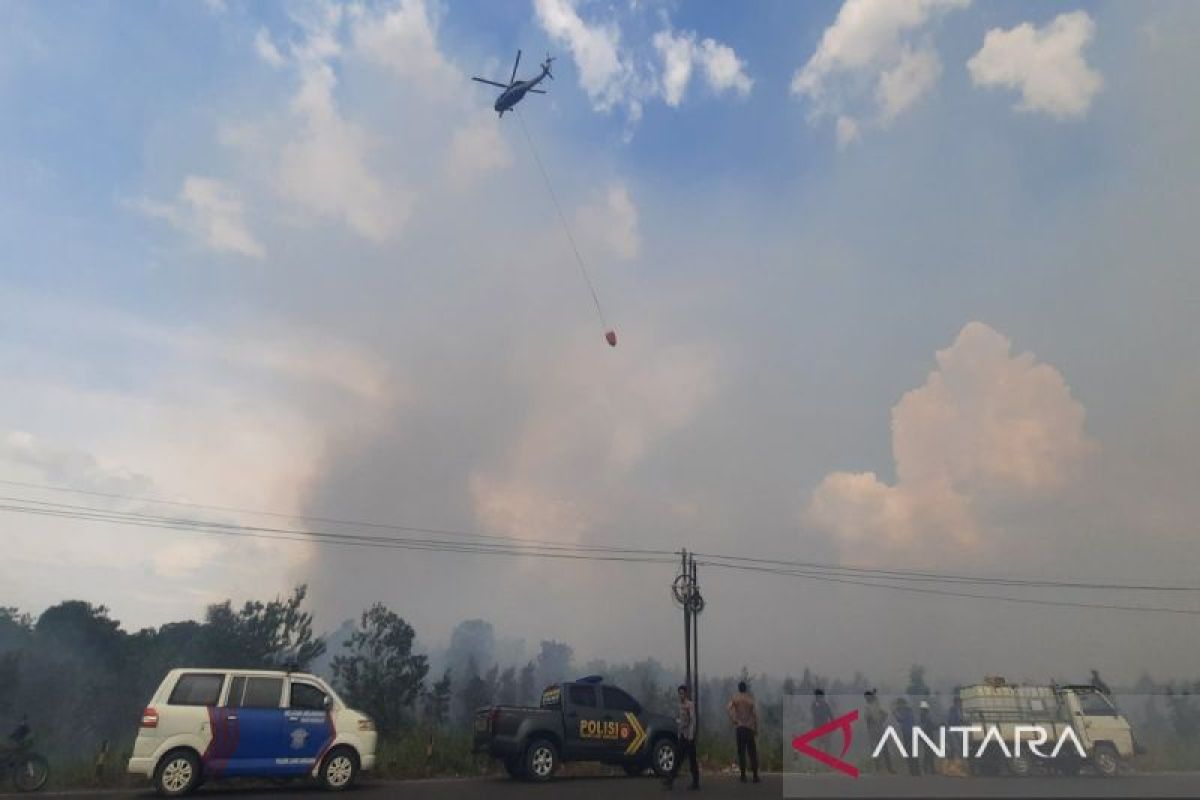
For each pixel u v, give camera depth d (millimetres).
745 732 17375
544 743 17719
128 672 43344
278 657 42406
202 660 42812
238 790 15133
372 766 15562
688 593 31344
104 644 44625
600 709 18766
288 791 15102
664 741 19297
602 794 15047
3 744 15594
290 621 43688
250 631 42750
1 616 44156
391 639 43219
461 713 48875
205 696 14461
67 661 42719
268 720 14664
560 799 14195
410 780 17859
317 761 14914
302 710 15062
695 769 16031
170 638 46250
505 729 17812
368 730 15570
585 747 18188
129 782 16375
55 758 18297
